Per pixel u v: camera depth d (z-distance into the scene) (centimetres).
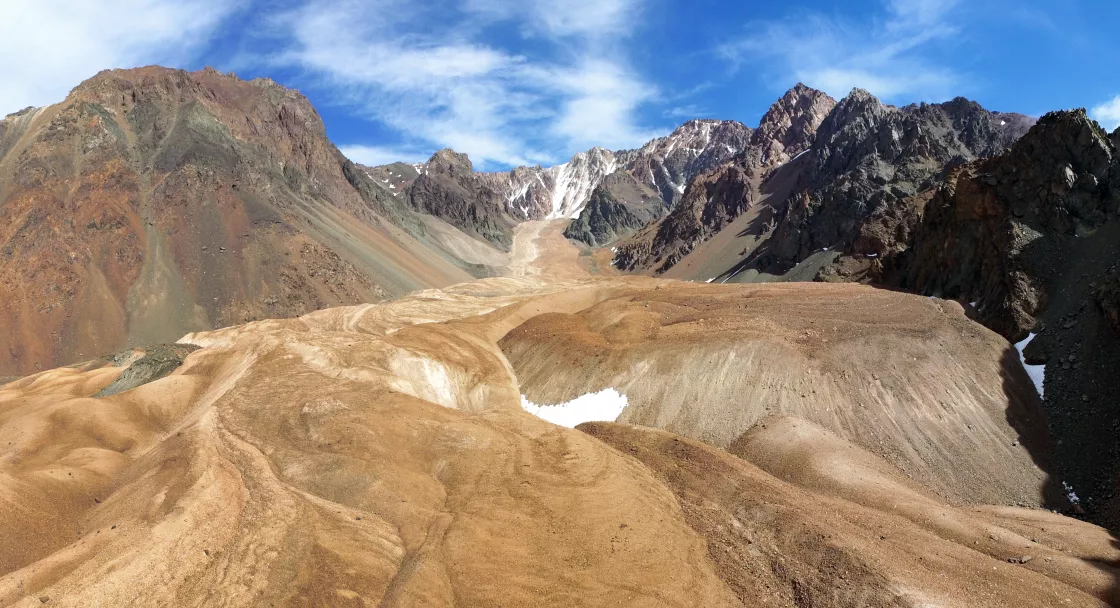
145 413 5003
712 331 5488
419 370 5488
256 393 4816
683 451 4303
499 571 3069
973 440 4231
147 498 3378
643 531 3425
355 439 4059
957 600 2714
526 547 3250
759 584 3069
